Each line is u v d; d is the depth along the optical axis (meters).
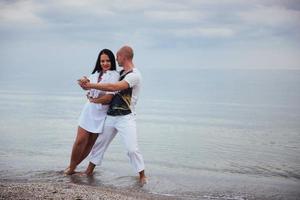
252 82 80.19
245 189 6.91
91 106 7.29
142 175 7.14
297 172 8.36
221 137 13.48
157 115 20.75
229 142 12.36
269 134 14.48
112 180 7.17
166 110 23.61
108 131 7.24
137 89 7.08
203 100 32.19
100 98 7.07
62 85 53.19
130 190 6.56
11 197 5.40
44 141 11.25
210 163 9.09
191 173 8.02
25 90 39.09
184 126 16.45
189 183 7.19
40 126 14.55
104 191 6.11
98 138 7.34
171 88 53.69
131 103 7.09
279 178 7.82
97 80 7.21
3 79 74.44
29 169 7.84
